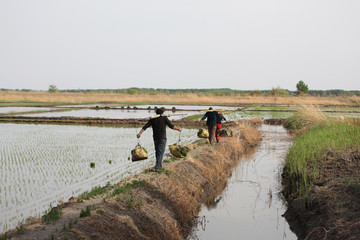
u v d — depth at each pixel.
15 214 7.95
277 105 62.16
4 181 10.94
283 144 19.69
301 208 8.81
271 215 9.36
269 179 12.62
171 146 11.41
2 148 17.58
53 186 10.31
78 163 13.71
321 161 11.31
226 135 16.88
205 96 82.06
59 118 33.81
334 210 7.57
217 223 8.83
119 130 26.41
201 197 10.48
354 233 6.35
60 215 6.73
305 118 22.59
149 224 7.21
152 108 52.69
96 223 6.33
